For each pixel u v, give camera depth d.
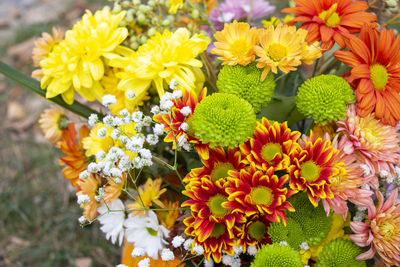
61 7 1.27
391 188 0.45
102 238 0.82
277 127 0.41
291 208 0.40
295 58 0.42
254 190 0.40
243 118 0.40
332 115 0.42
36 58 0.51
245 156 0.42
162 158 0.49
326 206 0.40
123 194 0.47
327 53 0.49
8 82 1.11
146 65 0.45
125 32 0.46
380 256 0.42
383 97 0.43
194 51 0.45
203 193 0.41
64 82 0.46
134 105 0.47
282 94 0.51
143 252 0.43
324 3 0.45
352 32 0.45
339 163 0.40
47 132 0.51
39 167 0.96
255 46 0.42
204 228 0.41
